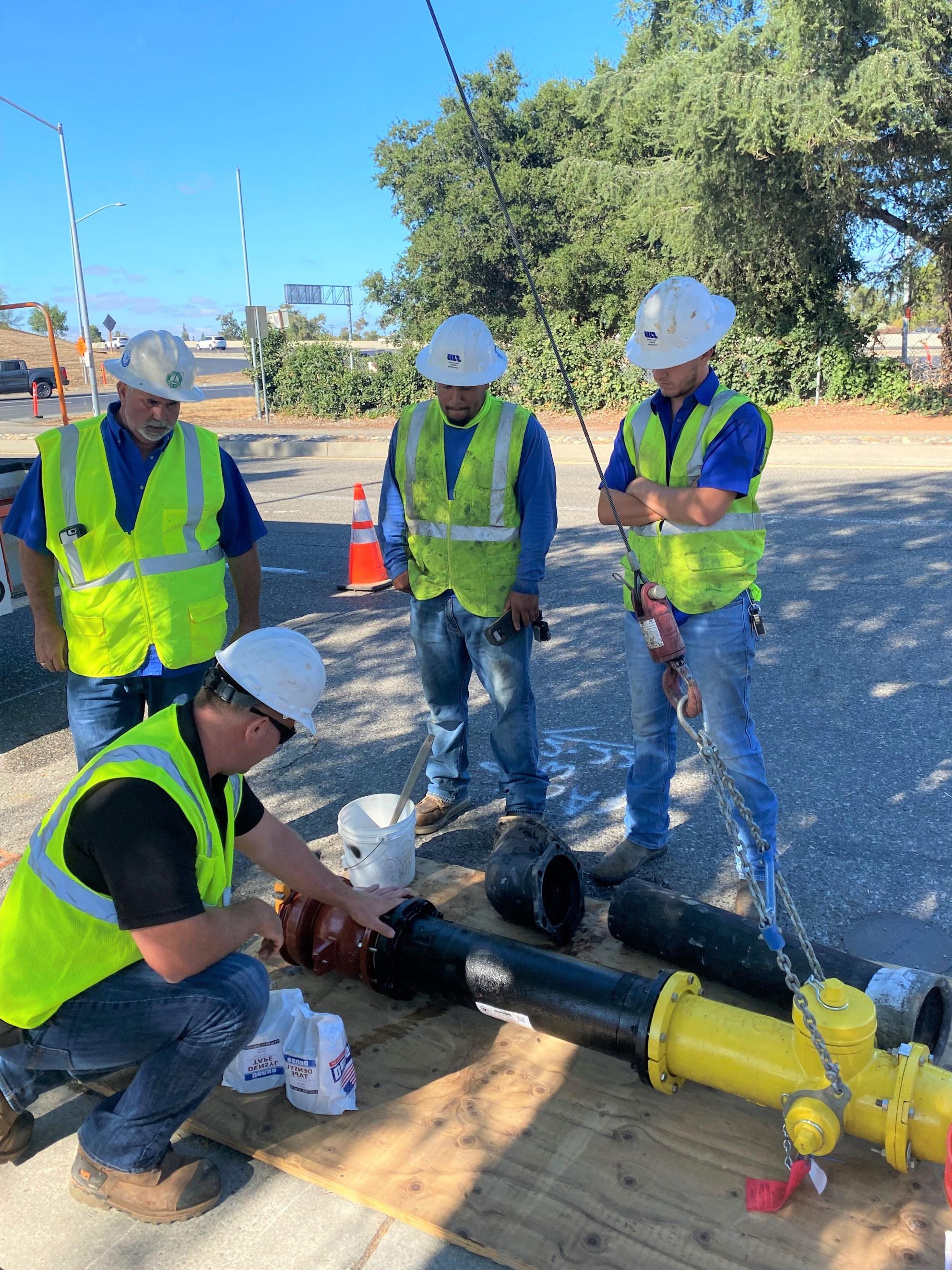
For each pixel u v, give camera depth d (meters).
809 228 17.16
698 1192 2.13
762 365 18.92
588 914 3.14
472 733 4.82
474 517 3.36
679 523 2.92
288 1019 2.47
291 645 2.10
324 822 3.98
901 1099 2.02
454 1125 2.34
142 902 1.93
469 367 3.24
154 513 3.00
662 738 3.29
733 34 15.70
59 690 5.77
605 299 23.03
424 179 26.81
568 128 25.52
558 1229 2.05
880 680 5.18
